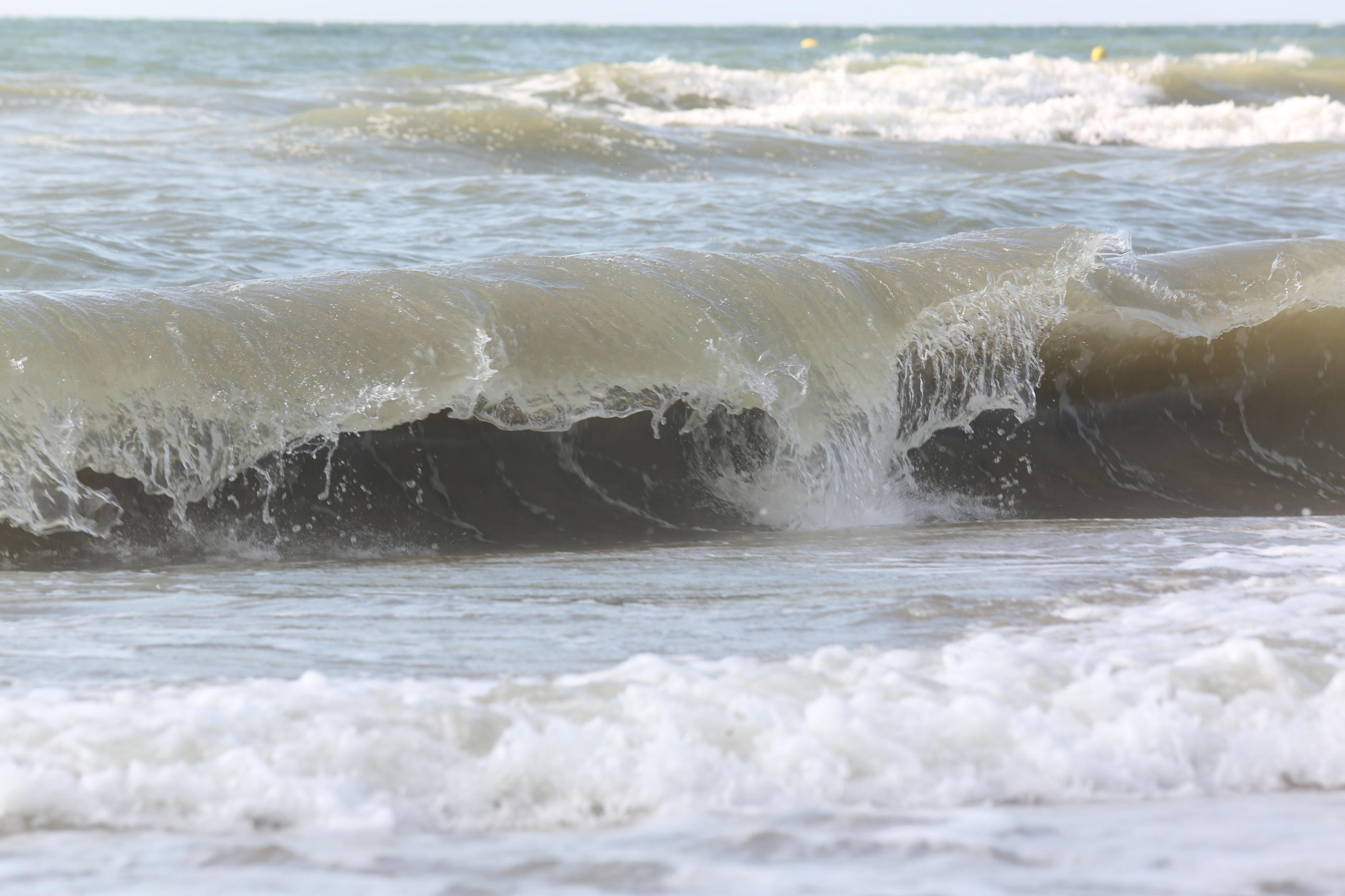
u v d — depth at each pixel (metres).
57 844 6.93
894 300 22.08
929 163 53.91
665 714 8.66
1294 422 24.55
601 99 80.50
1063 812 7.49
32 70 89.31
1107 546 17.11
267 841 7.01
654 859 6.45
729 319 20.75
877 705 8.86
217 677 10.42
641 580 14.99
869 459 20.97
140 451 16.92
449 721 8.59
